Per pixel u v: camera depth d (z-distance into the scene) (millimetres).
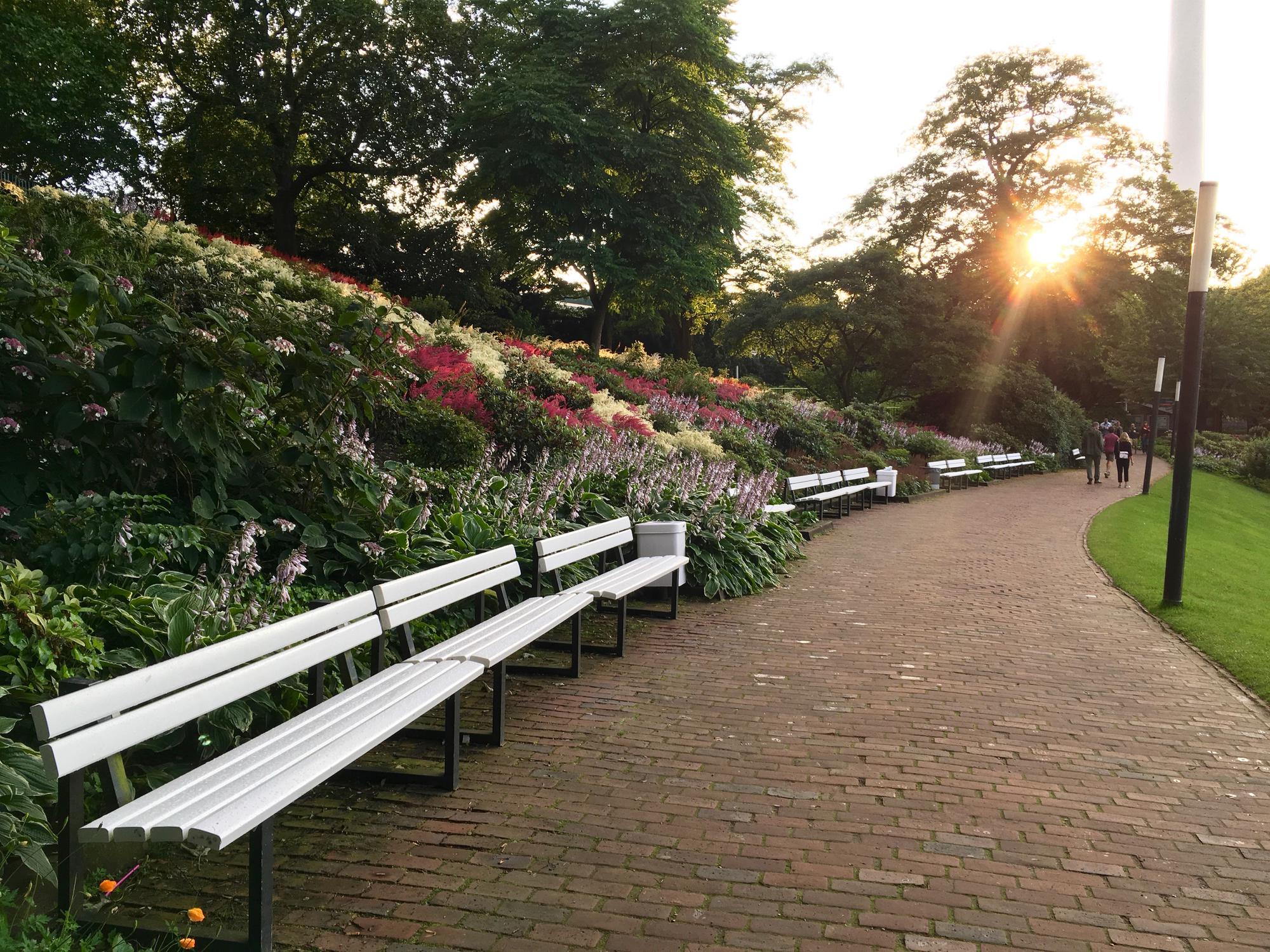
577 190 26047
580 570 8039
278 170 30531
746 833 3715
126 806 2561
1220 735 5227
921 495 22656
